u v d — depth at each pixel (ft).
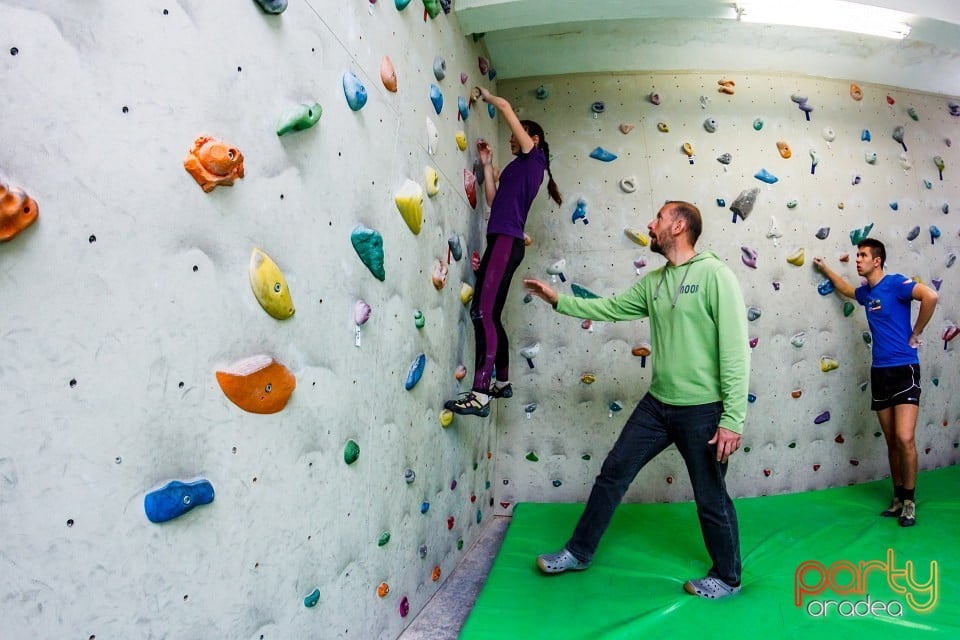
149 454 2.02
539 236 8.21
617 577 5.75
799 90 8.87
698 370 5.31
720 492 5.30
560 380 8.18
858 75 8.94
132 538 1.96
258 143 2.56
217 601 2.37
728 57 8.20
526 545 6.58
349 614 3.60
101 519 1.85
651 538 6.77
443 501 5.66
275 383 2.65
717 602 5.22
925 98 9.81
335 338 3.28
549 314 8.18
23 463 1.64
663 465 8.23
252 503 2.57
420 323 4.65
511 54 7.89
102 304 1.85
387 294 4.03
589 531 5.79
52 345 1.71
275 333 2.70
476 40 7.20
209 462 2.31
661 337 5.66
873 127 9.24
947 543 6.57
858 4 6.54
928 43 7.95
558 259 8.16
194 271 2.21
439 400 5.39
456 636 4.78
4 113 1.59
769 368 8.38
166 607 2.11
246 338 2.50
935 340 9.61
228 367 2.39
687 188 8.24
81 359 1.79
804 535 6.86
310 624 3.12
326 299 3.17
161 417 2.07
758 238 8.33
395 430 4.27
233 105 2.40
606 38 7.62
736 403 4.97
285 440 2.81
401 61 4.33
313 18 3.02
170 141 2.10
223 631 2.41
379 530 4.04
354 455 3.49
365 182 3.63
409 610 4.79
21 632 1.62
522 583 5.62
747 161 8.43
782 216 8.46
